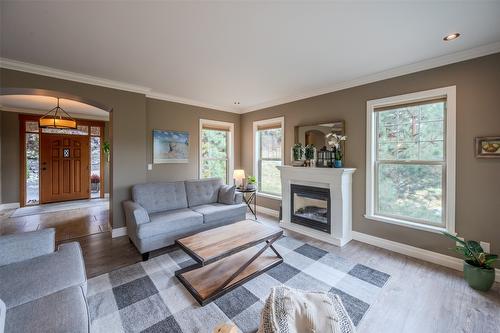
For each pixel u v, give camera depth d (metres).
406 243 2.87
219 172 5.14
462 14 1.78
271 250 2.94
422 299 1.98
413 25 1.94
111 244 3.17
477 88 2.33
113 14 1.79
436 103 2.66
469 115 2.38
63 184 6.06
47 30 2.01
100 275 2.35
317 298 1.15
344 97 3.42
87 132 6.41
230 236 2.45
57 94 3.03
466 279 2.19
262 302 1.94
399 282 2.24
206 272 2.35
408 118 2.88
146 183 3.52
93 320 1.71
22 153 5.42
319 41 2.22
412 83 2.76
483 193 2.33
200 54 2.50
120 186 3.49
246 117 5.23
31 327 1.10
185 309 1.85
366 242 3.22
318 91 3.73
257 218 4.49
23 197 5.44
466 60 2.39
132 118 3.59
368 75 3.09
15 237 1.75
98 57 2.56
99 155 6.61
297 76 3.15
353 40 2.20
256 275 2.33
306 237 3.46
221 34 2.10
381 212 3.14
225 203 3.96
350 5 1.69
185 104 4.45
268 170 4.84
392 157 3.02
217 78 3.24
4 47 2.31
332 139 3.47
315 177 3.48
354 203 3.34
